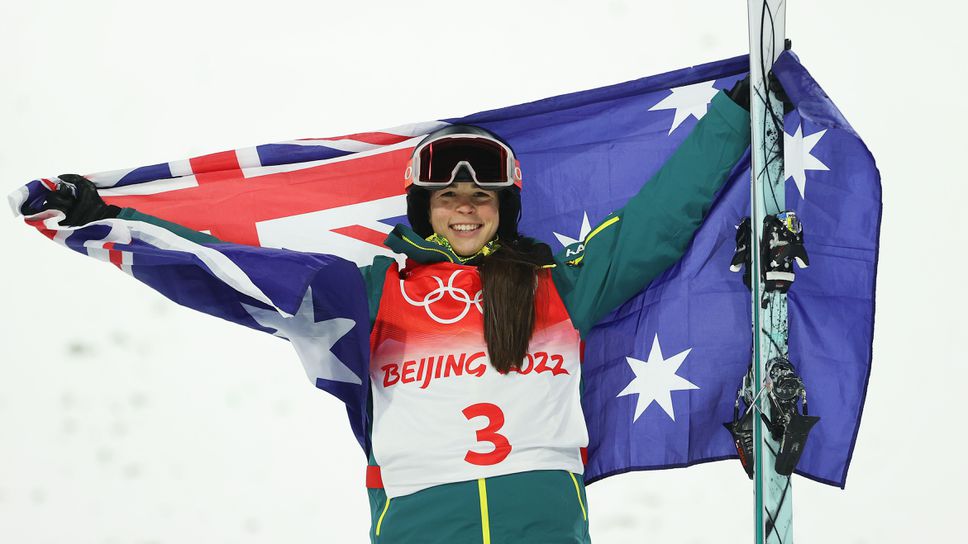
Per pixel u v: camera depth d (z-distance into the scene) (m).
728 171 15.00
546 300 14.62
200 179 16.31
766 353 14.32
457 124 16.41
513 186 15.34
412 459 13.85
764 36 14.57
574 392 14.41
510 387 13.98
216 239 15.35
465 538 13.47
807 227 15.59
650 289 16.00
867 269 15.41
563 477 13.88
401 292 14.59
